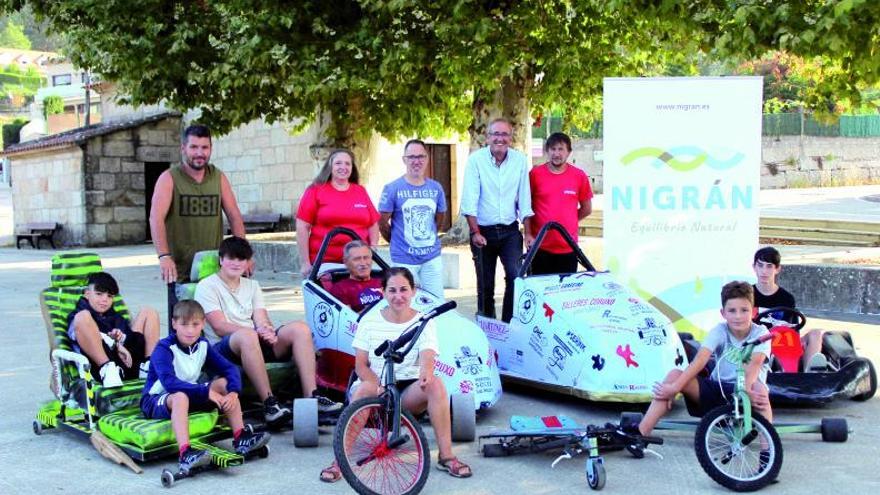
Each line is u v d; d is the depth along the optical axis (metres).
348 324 6.85
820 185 37.91
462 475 5.45
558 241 8.48
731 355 5.45
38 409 7.16
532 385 7.20
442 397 5.52
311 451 6.04
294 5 13.38
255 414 6.73
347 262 7.23
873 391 7.20
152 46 13.83
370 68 13.04
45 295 6.68
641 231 8.41
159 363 5.77
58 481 5.47
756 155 8.35
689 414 6.25
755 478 5.14
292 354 6.75
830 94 11.51
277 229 23.44
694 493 5.15
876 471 5.48
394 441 5.04
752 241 8.40
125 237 25.69
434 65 12.91
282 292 14.16
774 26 9.45
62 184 25.78
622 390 6.54
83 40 14.38
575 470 5.60
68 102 55.34
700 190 8.37
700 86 8.31
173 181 7.22
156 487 5.34
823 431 6.04
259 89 14.51
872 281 11.16
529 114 15.43
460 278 13.63
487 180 8.41
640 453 5.78
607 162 8.39
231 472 5.61
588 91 14.85
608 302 7.01
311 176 22.48
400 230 8.30
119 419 5.86
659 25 11.84
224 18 14.12
